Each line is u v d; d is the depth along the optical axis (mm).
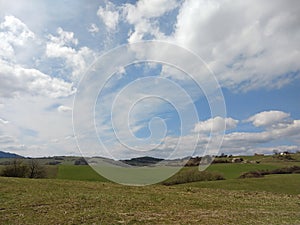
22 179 27078
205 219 14312
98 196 19938
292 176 36094
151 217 14664
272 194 25703
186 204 18672
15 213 15234
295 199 22875
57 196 19438
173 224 13312
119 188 24547
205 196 22734
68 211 15703
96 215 14820
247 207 18438
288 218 14680
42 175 35625
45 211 15664
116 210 16078
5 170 36562
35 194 19984
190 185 29812
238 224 13344
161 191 24281
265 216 15148
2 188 21594
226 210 17047
